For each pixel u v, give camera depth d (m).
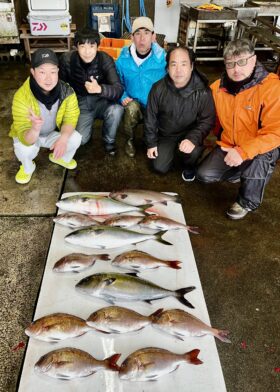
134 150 2.95
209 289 1.85
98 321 1.44
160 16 5.21
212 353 1.46
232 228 2.27
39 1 4.32
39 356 1.40
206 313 1.62
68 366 1.30
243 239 2.19
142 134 3.32
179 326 1.47
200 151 2.56
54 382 1.33
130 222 1.98
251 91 2.03
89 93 2.65
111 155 2.96
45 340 1.41
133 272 1.76
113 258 1.84
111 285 1.58
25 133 2.15
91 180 2.63
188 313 1.52
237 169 2.45
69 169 2.74
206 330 1.48
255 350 1.59
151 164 2.87
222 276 1.93
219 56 5.11
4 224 2.17
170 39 5.46
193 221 2.30
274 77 2.01
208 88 2.32
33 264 1.92
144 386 1.33
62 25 4.52
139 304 1.62
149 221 1.98
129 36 4.51
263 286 1.89
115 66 2.71
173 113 2.46
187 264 1.86
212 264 2.00
